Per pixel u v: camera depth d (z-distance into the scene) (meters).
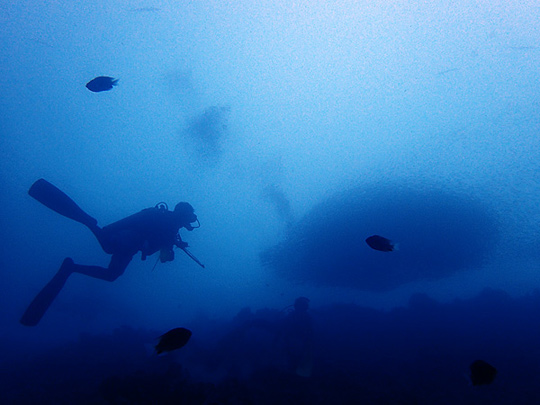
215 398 2.70
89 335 5.13
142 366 3.81
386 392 3.11
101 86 2.74
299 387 3.27
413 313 6.31
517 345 4.47
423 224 7.71
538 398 2.90
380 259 7.75
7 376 3.63
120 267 4.56
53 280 4.19
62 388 3.16
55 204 4.36
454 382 3.35
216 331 6.00
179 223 5.09
